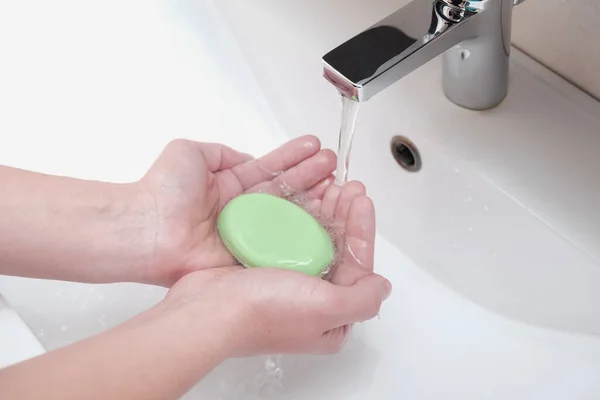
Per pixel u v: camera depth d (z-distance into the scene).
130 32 0.70
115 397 0.37
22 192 0.49
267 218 0.54
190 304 0.45
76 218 0.50
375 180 0.67
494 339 0.57
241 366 0.54
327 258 0.53
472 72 0.56
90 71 0.68
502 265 0.59
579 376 0.51
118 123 0.67
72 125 0.65
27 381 0.36
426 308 0.61
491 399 0.52
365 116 0.63
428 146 0.59
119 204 0.52
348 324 0.51
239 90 0.71
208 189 0.57
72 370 0.37
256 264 0.52
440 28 0.50
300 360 0.55
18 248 0.48
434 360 0.56
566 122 0.57
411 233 0.65
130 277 0.53
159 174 0.53
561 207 0.53
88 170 0.64
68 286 0.56
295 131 0.71
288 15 0.67
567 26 0.56
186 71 0.70
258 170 0.61
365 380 0.55
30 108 0.65
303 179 0.60
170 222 0.53
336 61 0.48
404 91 0.61
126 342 0.40
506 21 0.53
